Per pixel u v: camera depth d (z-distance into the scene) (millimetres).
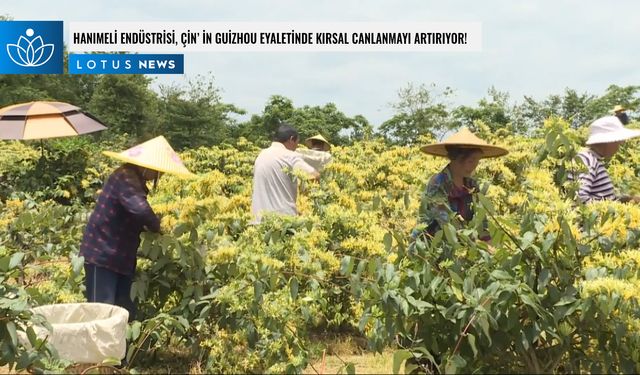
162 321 4910
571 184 4496
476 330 3760
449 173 4789
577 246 3891
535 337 3768
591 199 5051
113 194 5023
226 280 5164
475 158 4809
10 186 11781
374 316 4305
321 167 7488
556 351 4023
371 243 5504
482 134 10000
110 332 4199
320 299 5016
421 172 9109
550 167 7000
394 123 34000
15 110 12195
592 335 3945
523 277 3924
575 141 4402
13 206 7953
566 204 3912
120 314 4371
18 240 6504
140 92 42406
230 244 5270
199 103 42750
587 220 3939
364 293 4320
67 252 6254
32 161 12305
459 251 4145
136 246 5129
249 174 12078
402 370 4895
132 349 4742
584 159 5566
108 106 42125
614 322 3814
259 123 39594
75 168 11992
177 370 5078
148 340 5137
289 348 4715
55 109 12289
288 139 6551
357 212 6078
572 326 3932
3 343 4027
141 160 4957
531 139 9625
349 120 37688
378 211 6836
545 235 3891
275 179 6359
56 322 4609
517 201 4711
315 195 6789
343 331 6090
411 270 4203
